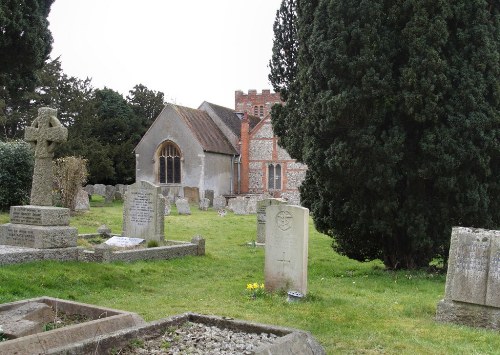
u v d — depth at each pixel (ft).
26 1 76.48
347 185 45.93
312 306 32.40
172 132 153.07
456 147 42.27
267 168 167.43
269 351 17.34
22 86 85.61
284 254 35.24
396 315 30.86
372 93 42.88
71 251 40.11
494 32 44.27
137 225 57.00
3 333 19.27
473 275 29.25
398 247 49.06
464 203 44.06
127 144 167.63
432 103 42.06
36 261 37.58
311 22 48.60
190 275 43.39
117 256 45.06
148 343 19.74
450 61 43.78
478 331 27.78
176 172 153.69
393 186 43.83
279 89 59.00
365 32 43.45
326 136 46.34
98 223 80.02
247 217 102.94
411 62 42.73
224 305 32.45
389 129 43.80
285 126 57.36
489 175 44.32
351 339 25.38
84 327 19.52
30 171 82.48
